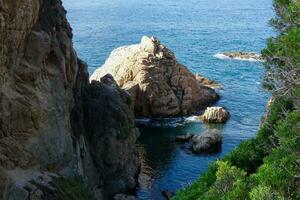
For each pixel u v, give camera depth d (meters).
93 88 57.00
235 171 18.66
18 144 38.94
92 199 45.66
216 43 135.25
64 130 44.06
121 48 91.31
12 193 36.59
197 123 78.38
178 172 60.94
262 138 27.62
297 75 21.33
